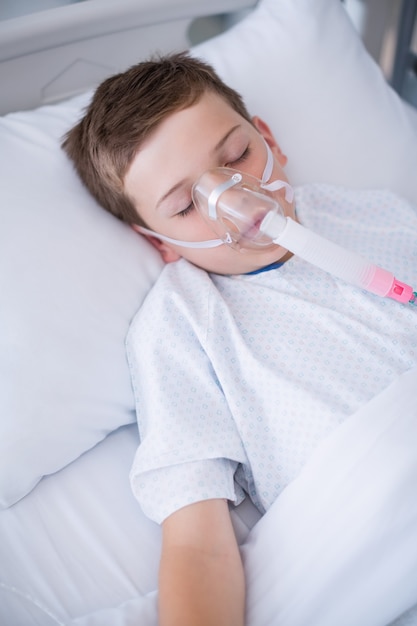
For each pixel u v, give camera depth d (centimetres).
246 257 98
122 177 97
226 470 88
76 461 96
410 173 129
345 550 75
